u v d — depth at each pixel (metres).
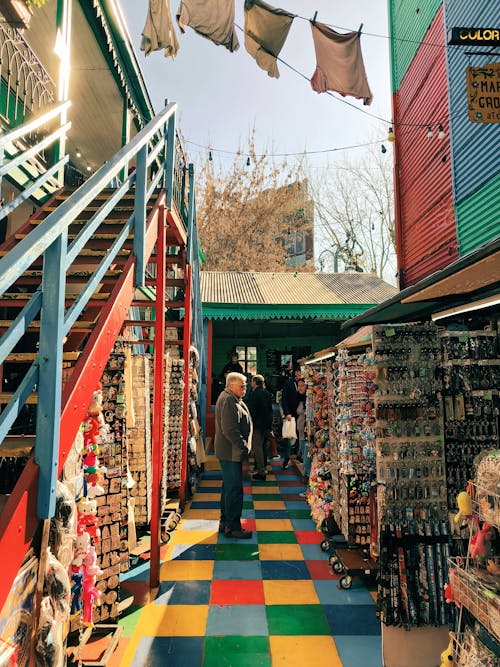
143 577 4.25
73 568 2.57
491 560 2.24
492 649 2.09
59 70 5.85
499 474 2.11
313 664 2.95
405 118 9.13
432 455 3.01
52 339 1.92
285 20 5.30
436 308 4.91
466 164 6.59
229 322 15.38
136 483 5.17
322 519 5.12
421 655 2.88
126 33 7.36
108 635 3.14
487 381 3.05
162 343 4.45
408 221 9.08
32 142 5.32
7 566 1.60
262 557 4.73
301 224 27.56
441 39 7.27
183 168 7.39
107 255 2.76
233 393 5.41
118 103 9.01
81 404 2.39
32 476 1.81
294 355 15.51
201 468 8.48
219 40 5.25
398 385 3.04
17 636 1.68
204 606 3.71
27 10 4.39
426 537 2.95
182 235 6.43
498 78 4.51
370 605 3.73
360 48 5.60
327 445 5.59
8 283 1.52
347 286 14.74
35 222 4.76
